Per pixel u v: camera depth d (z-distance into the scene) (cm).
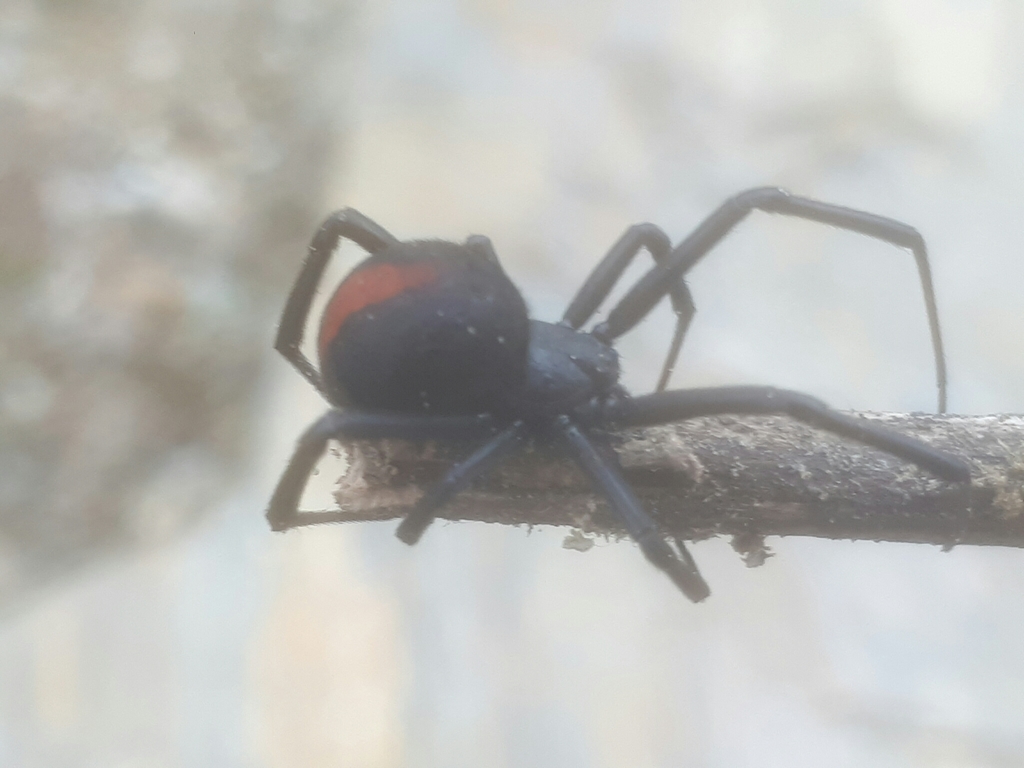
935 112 14
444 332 5
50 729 9
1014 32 14
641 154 13
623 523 5
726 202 6
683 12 15
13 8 13
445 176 13
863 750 8
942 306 12
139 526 11
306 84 14
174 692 9
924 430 5
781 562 9
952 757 8
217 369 12
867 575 9
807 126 14
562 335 6
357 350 5
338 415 5
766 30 15
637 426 5
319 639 9
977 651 9
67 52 13
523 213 13
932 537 5
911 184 13
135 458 11
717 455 5
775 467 5
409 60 14
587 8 15
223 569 10
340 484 6
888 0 15
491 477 5
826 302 12
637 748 8
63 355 11
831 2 15
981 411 11
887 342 12
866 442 5
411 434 5
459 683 8
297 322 6
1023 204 13
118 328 11
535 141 13
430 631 9
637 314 6
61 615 10
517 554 9
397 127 14
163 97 13
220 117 13
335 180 13
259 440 11
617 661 9
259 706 9
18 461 11
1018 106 14
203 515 11
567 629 9
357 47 15
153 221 12
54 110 12
